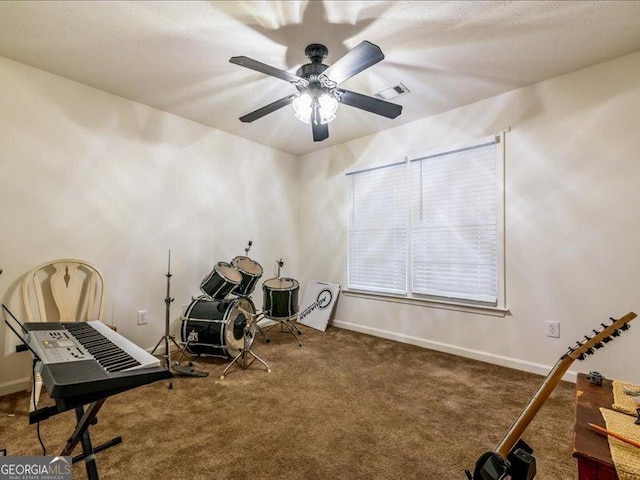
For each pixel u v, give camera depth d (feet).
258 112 7.41
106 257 8.80
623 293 7.15
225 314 8.87
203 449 5.16
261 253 13.14
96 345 3.87
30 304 7.45
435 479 4.56
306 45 6.75
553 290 8.05
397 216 11.37
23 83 7.47
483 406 6.61
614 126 7.27
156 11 5.76
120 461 4.84
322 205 13.79
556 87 8.02
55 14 5.81
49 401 6.73
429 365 8.86
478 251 9.41
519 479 2.64
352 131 11.75
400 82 8.30
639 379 6.98
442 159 10.21
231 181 12.05
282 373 8.30
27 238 7.50
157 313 9.87
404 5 5.61
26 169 7.51
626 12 5.75
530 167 8.40
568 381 7.67
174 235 10.32
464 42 6.66
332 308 12.85
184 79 8.16
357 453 5.10
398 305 11.18
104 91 8.75
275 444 5.31
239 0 5.50
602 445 2.90
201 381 7.78
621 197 7.18
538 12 5.78
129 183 9.28
